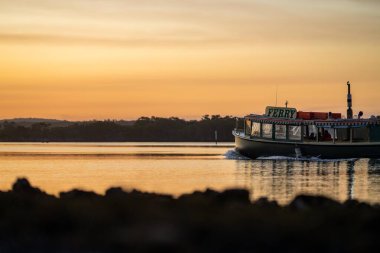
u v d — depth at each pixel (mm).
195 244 26797
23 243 28328
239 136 168000
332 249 27109
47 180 104438
